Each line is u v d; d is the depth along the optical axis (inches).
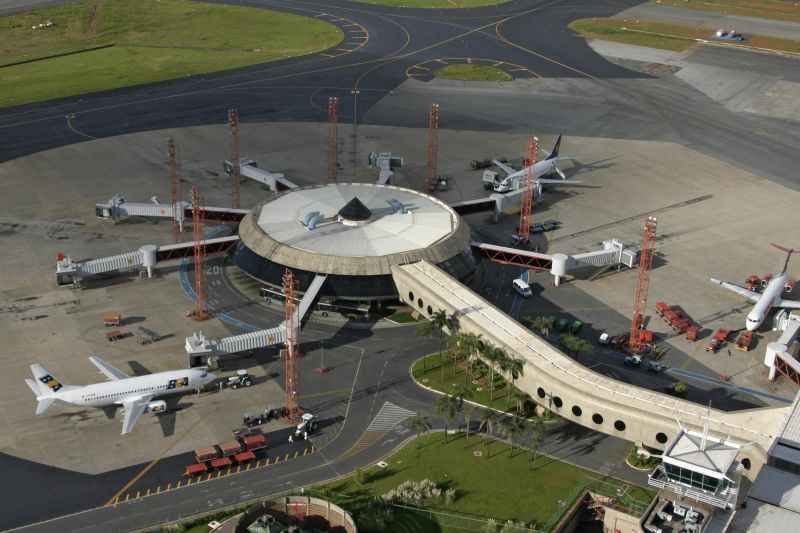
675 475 4197.8
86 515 4682.6
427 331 6018.7
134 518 4672.7
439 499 4840.1
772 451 4677.7
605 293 7135.8
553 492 4913.9
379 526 4613.7
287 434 5374.0
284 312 6752.0
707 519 4121.6
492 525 4591.5
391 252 6835.6
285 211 7495.1
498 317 6136.8
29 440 5236.2
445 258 6914.4
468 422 5359.3
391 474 5059.1
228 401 5654.5
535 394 5526.6
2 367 5925.2
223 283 7170.3
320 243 6934.1
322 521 4714.6
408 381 5930.1
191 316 6643.7
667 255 7770.7
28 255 7485.2
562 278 7381.9
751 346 6432.1
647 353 6289.4
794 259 7755.9
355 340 6407.5
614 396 5241.1
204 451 5093.5
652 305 6958.7
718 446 4239.7
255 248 6988.2
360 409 5629.9
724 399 5797.2
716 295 7130.9
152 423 5423.2
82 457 5113.2
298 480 5000.0
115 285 7081.7
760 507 4286.4
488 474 5059.1
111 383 5438.0
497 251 7381.9
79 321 6525.6
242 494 4874.5
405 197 7844.5
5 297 6811.0
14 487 4862.2
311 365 6077.8
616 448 5315.0
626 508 4751.5
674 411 5088.6
